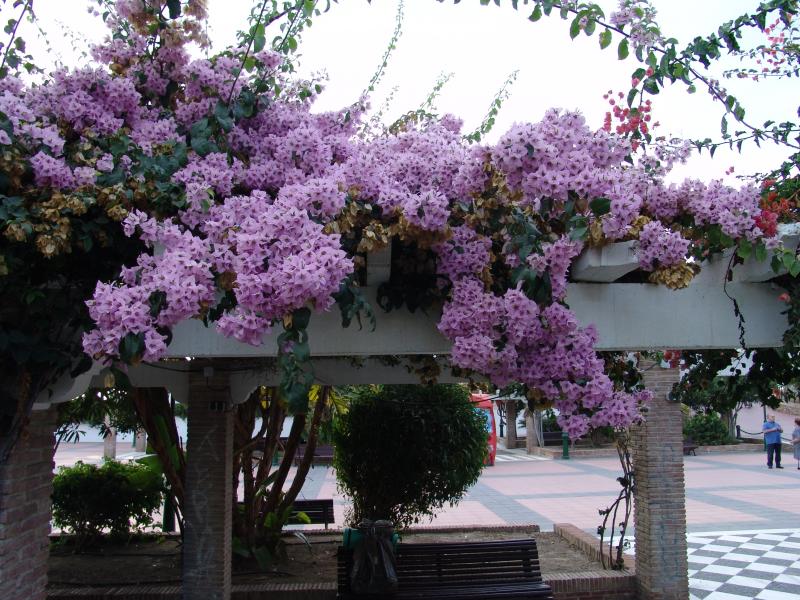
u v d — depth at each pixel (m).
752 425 26.03
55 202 2.46
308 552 7.14
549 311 2.64
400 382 5.04
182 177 2.70
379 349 2.98
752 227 2.70
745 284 3.12
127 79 3.05
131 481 7.27
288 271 2.09
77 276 2.66
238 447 6.40
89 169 2.58
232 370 4.98
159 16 3.11
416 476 6.58
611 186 2.41
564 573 5.85
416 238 2.62
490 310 2.60
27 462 2.97
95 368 2.95
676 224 2.81
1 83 2.95
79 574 6.14
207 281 2.25
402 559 5.30
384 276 2.92
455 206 2.75
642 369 5.45
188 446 5.08
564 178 2.34
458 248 2.75
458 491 6.82
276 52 3.15
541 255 2.56
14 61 3.10
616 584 5.65
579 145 2.46
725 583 6.49
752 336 3.09
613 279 3.00
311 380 2.12
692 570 6.96
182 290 2.13
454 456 6.67
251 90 3.16
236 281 2.18
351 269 2.20
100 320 2.15
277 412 6.65
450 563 5.31
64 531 7.79
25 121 2.60
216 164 2.85
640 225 2.77
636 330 3.04
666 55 2.62
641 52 2.63
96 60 3.25
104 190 2.52
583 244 2.65
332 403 7.03
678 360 3.72
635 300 3.06
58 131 2.81
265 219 2.25
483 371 2.70
